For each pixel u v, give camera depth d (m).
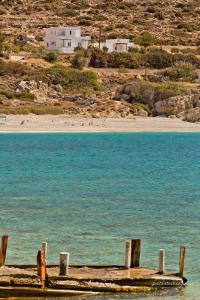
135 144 169.50
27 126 189.88
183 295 47.97
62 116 198.75
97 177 108.12
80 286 47.41
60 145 162.62
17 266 50.09
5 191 91.12
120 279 48.03
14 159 133.38
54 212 75.50
